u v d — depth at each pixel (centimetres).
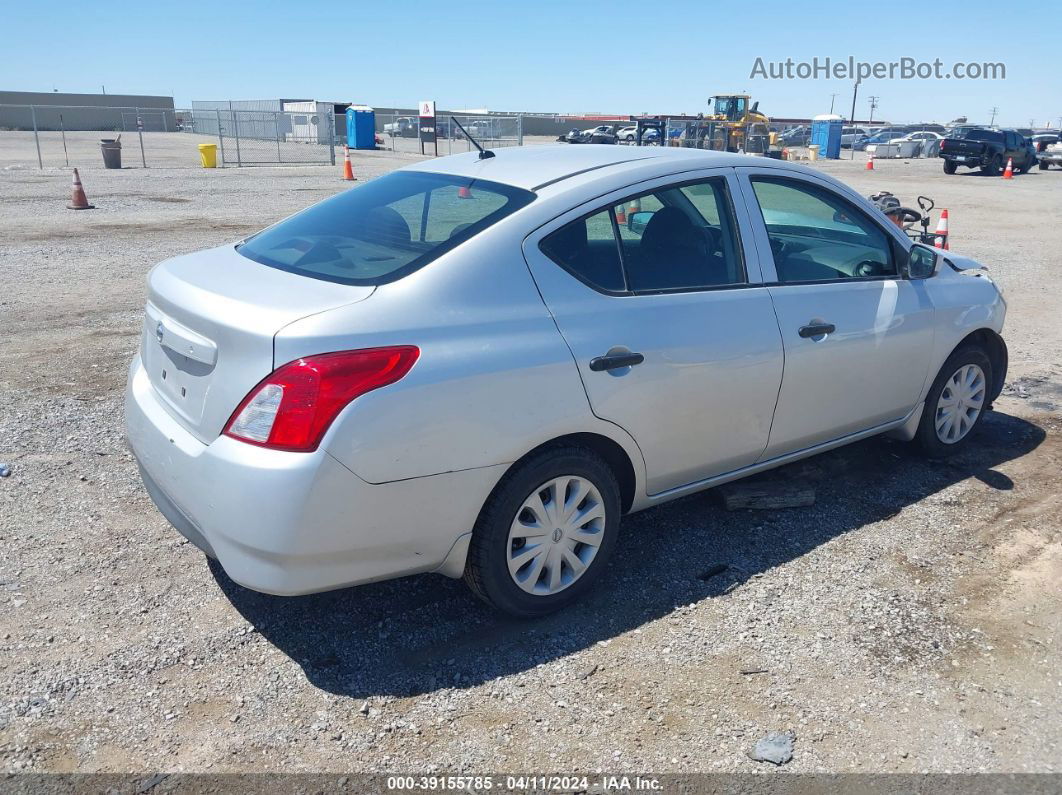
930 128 6075
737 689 309
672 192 376
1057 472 501
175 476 309
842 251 438
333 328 286
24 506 431
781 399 401
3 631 330
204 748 276
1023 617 355
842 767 274
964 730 291
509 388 310
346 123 4300
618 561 397
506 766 271
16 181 2139
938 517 443
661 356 351
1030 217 1902
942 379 491
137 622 340
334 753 275
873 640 338
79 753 272
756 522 436
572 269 339
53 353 696
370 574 303
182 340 312
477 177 374
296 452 279
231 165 2923
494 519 320
